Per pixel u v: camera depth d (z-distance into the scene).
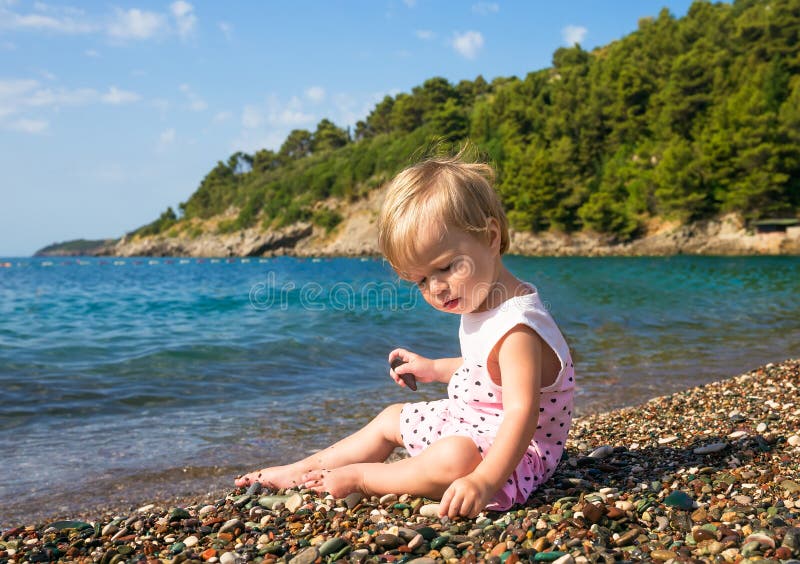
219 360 6.44
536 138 80.31
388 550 1.83
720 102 65.50
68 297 17.31
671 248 56.81
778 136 54.34
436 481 2.16
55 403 4.66
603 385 5.05
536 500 2.20
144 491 2.88
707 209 57.53
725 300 13.12
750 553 1.64
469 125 96.81
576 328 8.78
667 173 57.78
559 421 2.31
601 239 61.03
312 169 113.12
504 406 2.11
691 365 5.90
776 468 2.39
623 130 74.19
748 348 6.85
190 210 142.25
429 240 2.04
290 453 3.44
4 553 2.02
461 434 2.19
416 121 109.88
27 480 3.02
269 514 2.24
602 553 1.70
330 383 5.41
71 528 2.26
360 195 97.12
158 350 6.95
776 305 11.90
